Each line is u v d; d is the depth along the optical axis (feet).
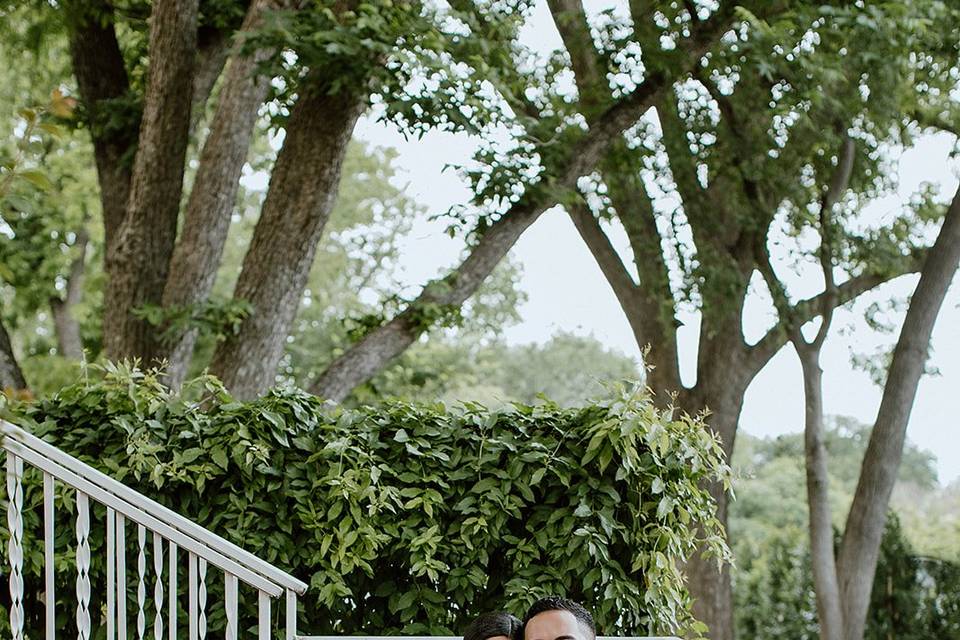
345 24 32.76
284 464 19.76
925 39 39.65
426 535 19.29
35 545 19.03
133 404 19.84
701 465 20.31
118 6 37.96
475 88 32.48
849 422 106.11
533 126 36.01
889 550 48.85
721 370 45.34
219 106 34.73
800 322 44.16
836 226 43.47
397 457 19.99
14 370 33.24
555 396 126.62
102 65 37.52
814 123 40.86
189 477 19.31
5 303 71.10
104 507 19.38
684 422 20.38
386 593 19.84
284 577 16.79
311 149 32.81
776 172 42.27
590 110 38.70
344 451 19.40
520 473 19.75
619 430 19.30
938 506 112.47
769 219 43.98
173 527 18.06
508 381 127.85
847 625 43.73
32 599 19.70
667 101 43.55
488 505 19.53
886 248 44.75
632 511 19.70
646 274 45.50
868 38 36.40
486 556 19.61
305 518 19.45
